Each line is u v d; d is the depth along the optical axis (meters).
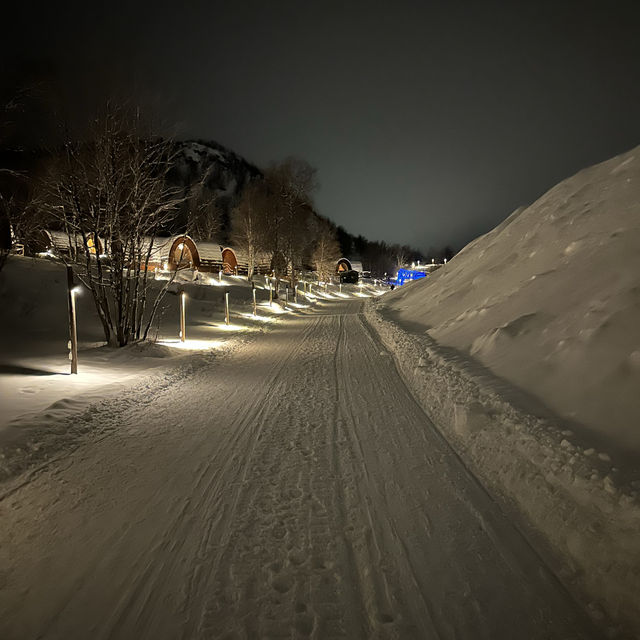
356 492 4.38
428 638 2.57
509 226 16.48
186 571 3.20
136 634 2.63
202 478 4.75
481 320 10.03
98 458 5.32
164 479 4.73
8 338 13.77
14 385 8.34
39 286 18.41
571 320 6.63
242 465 5.09
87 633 2.64
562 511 3.46
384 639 2.57
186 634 2.63
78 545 3.53
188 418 6.98
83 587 3.04
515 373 6.41
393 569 3.19
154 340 14.30
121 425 6.62
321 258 68.31
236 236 51.03
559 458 3.88
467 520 3.80
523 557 3.28
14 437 5.59
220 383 9.55
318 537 3.61
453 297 14.66
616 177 11.12
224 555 3.38
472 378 6.91
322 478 4.71
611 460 3.63
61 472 4.91
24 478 4.72
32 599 2.93
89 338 14.83
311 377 9.99
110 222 12.70
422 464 5.00
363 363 11.48
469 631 2.62
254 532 3.69
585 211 10.73
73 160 12.27
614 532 2.99
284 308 33.31
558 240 10.68
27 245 19.91
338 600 2.90
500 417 5.19
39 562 3.32
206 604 2.87
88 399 7.64
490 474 4.58
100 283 12.96
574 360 5.57
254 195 46.53
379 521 3.83
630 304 5.68
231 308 25.88
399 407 7.35
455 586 3.00
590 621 2.66
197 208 16.61
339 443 5.76
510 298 9.68
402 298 26.38
